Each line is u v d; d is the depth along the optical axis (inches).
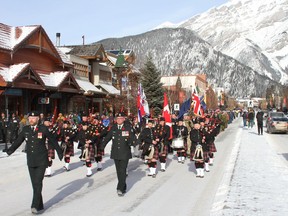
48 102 1048.2
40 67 1087.6
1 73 852.6
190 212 296.8
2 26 982.4
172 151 723.4
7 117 839.1
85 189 386.6
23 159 601.9
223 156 650.2
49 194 361.7
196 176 459.5
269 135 1171.3
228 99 5369.1
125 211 299.9
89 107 1465.3
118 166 362.0
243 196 331.0
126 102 1581.0
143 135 464.8
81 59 1409.9
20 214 291.3
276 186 374.0
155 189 387.9
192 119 715.4
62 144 505.4
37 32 1028.5
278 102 5428.2
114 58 1859.0
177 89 2326.5
